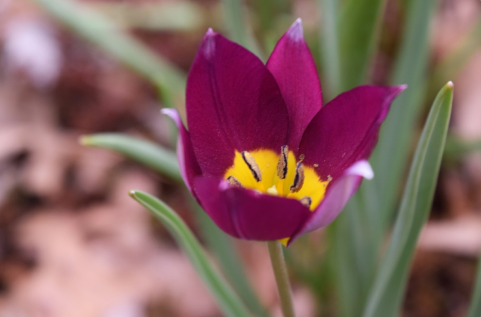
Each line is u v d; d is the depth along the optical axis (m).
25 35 0.65
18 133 0.58
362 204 0.35
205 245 0.49
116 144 0.34
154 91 0.62
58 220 0.53
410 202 0.31
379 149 0.37
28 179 0.55
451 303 0.44
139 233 0.51
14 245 0.51
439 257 0.46
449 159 0.45
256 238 0.28
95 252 0.50
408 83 0.36
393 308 0.33
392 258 0.32
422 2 0.35
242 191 0.27
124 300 0.46
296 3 0.61
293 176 0.30
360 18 0.34
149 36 0.66
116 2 0.68
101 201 0.55
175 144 0.36
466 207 0.48
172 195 0.54
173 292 0.47
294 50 0.30
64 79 0.63
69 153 0.57
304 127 0.30
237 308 0.33
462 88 0.53
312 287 0.40
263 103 0.30
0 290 0.49
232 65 0.29
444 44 0.57
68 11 0.41
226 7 0.38
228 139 0.30
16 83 0.62
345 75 0.36
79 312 0.46
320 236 0.45
